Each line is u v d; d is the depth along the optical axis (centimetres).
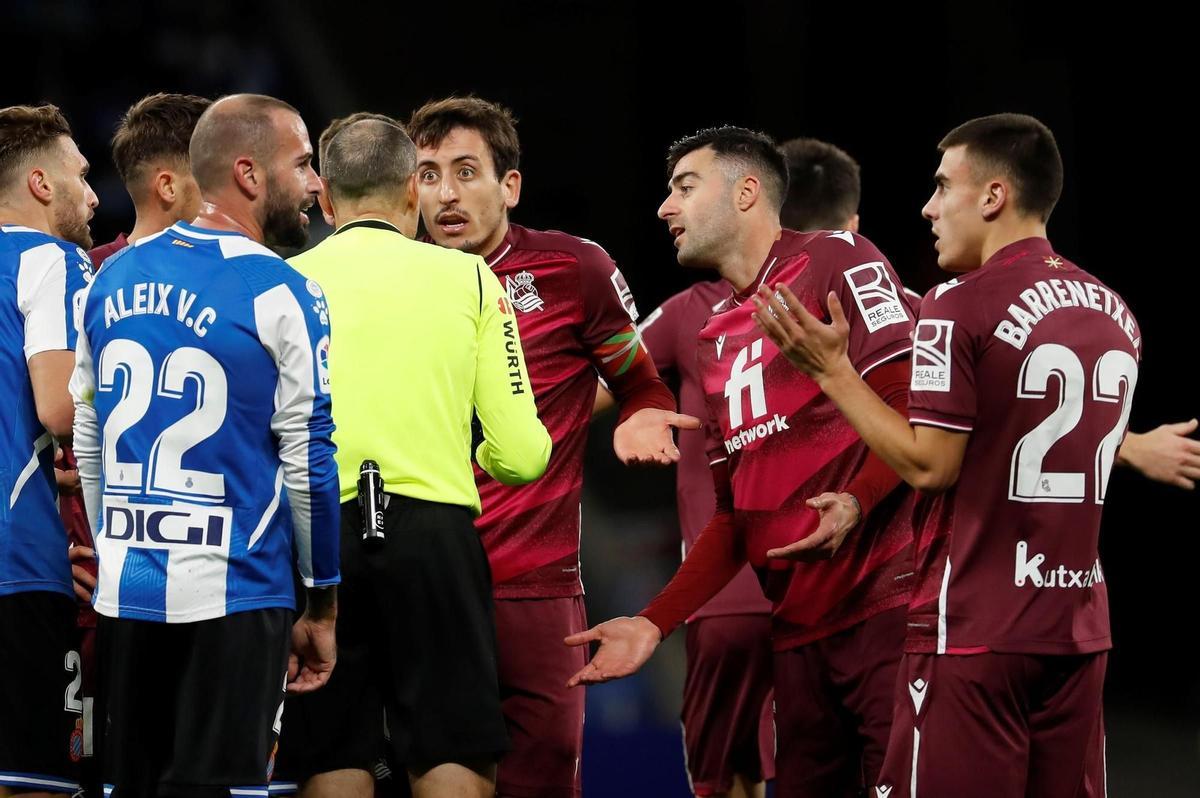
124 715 1032
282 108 1127
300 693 1146
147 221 1343
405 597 1144
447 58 3925
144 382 1032
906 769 1152
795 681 1355
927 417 1120
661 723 2480
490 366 1200
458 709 1143
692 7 3928
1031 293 1125
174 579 1020
